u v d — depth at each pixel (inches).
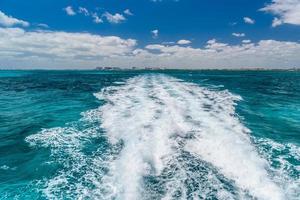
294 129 382.3
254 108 547.5
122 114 437.1
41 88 1072.2
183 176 220.5
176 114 422.6
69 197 200.5
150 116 409.7
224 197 191.8
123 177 221.1
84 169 245.8
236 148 276.1
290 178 223.9
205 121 382.6
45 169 249.9
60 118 446.9
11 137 349.1
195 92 728.3
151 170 230.2
